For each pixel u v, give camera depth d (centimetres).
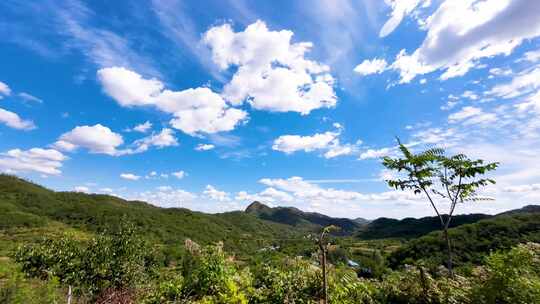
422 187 774
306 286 642
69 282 867
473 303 559
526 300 516
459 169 749
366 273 812
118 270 930
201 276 683
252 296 640
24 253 898
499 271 552
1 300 698
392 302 632
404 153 792
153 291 704
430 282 620
